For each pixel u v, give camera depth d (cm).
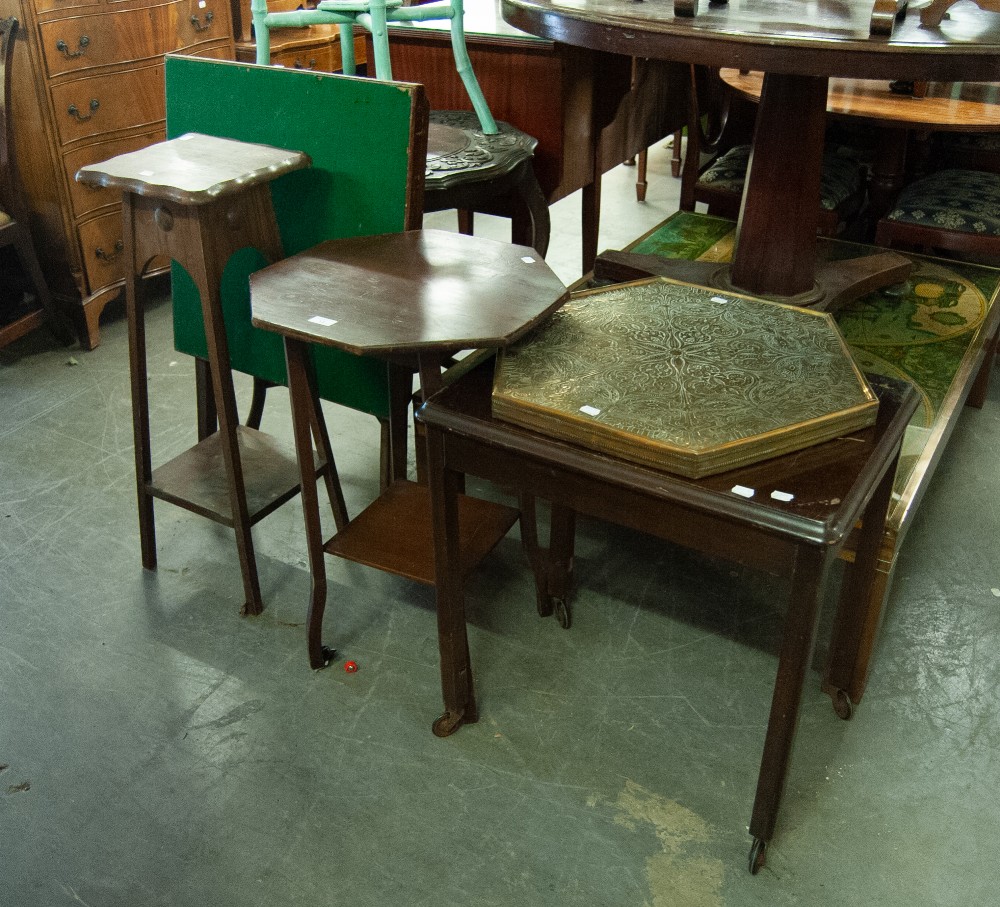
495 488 243
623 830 157
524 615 202
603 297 166
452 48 261
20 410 276
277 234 183
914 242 277
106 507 235
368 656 192
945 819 159
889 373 222
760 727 176
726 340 151
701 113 347
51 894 148
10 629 198
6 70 269
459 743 173
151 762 170
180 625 200
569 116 269
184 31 324
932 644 195
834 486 124
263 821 159
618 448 129
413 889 148
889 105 285
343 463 253
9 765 169
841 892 148
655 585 211
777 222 232
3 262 322
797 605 125
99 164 173
